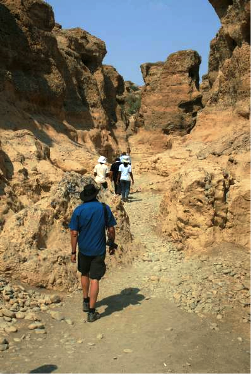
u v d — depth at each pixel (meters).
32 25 17.77
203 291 6.23
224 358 4.48
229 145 14.58
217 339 4.91
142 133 31.66
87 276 5.50
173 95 29.97
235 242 7.89
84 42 27.70
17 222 6.57
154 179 16.83
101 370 4.08
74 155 16.11
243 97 16.31
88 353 4.44
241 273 6.84
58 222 7.07
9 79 15.70
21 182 9.52
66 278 6.27
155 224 9.82
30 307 5.49
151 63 34.53
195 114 30.06
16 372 3.89
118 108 31.58
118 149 25.03
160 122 30.25
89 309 5.31
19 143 11.22
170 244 8.39
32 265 6.10
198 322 5.32
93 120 23.14
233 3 17.52
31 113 17.06
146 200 13.06
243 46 16.38
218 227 7.97
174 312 5.56
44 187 10.20
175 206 8.64
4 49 15.91
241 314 5.64
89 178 8.28
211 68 27.23
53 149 15.80
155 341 4.75
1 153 9.45
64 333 4.93
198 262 7.38
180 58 29.83
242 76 16.28
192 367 4.24
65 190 7.43
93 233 5.34
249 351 4.68
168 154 17.59
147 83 32.66
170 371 4.12
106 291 6.32
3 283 5.77
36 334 4.80
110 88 31.20
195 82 31.14
